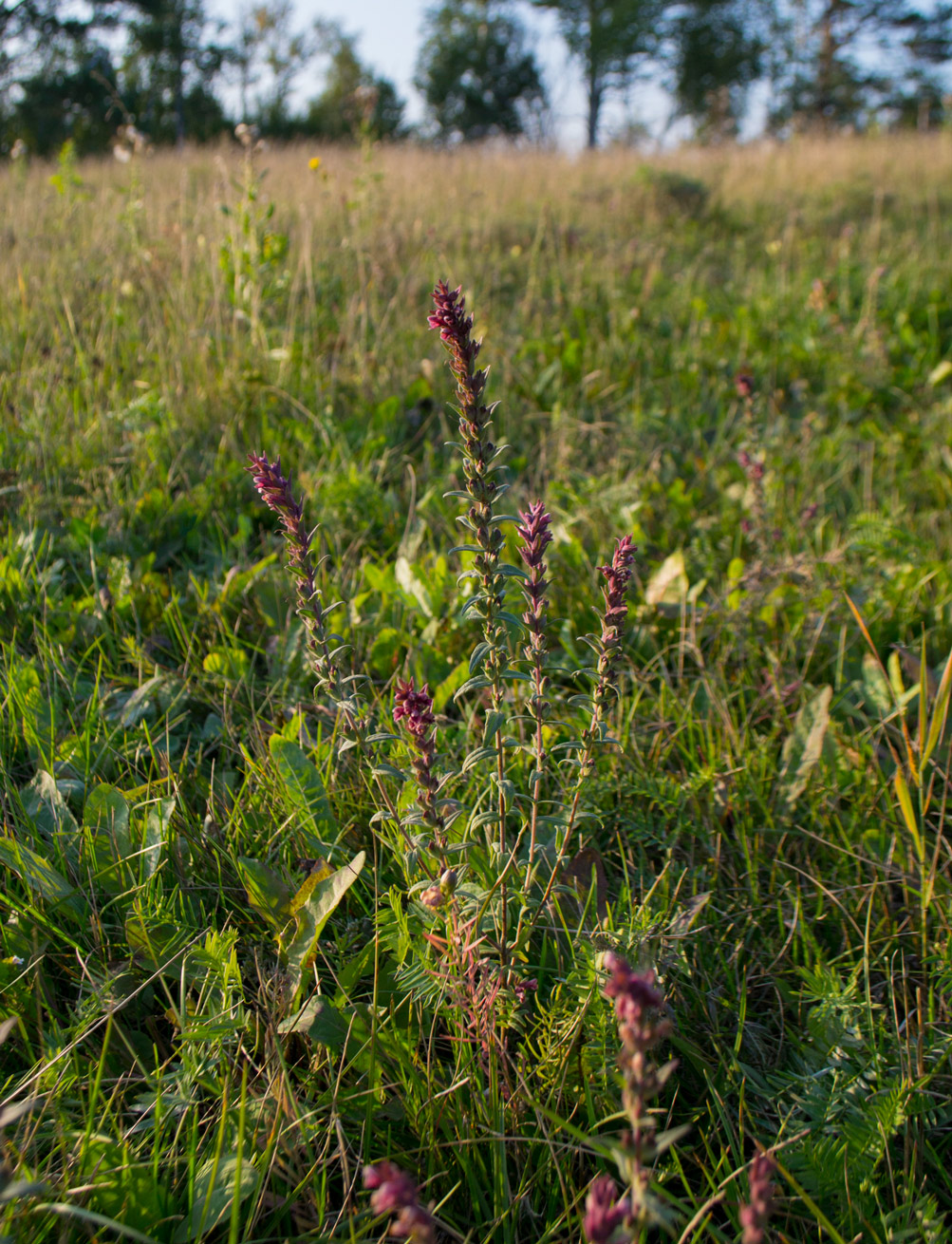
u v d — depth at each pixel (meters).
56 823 1.74
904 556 2.84
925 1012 1.54
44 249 5.32
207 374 3.75
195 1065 1.31
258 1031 1.40
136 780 1.91
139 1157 1.26
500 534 1.25
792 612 2.64
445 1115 1.29
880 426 4.30
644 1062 0.79
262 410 3.61
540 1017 1.44
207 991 1.42
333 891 1.46
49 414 3.36
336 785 1.88
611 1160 1.27
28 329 4.07
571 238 7.07
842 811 2.01
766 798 2.03
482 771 1.86
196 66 23.12
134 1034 1.46
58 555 2.82
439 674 2.36
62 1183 1.17
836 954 1.71
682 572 2.58
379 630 2.47
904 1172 1.28
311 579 1.37
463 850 1.52
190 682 2.30
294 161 10.16
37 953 1.52
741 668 2.40
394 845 1.62
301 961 1.42
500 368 4.30
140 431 3.29
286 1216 1.24
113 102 6.71
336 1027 1.37
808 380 4.86
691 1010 1.51
